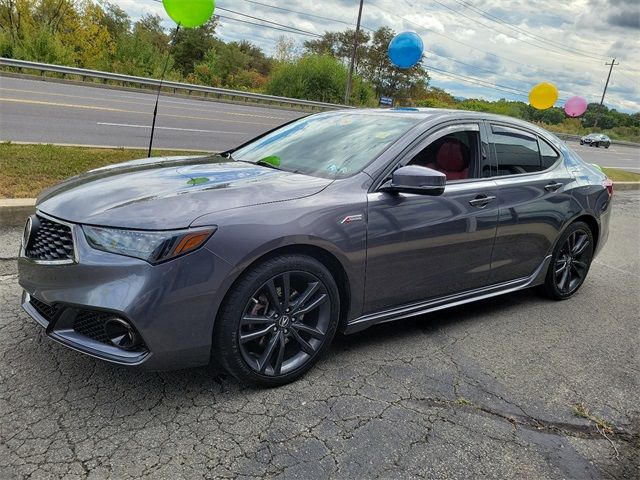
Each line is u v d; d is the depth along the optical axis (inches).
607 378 131.0
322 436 98.7
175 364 99.5
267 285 106.6
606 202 188.1
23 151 292.5
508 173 155.6
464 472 92.4
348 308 122.5
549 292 181.5
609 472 96.0
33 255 106.8
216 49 2137.1
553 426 108.8
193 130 543.2
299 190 114.7
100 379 111.4
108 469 86.0
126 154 329.1
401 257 126.3
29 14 1278.3
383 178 124.1
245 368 107.3
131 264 94.0
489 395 118.4
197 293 97.2
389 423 104.3
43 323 105.7
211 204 103.6
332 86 1501.0
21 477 83.0
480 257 146.6
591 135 1659.7
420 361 131.4
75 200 107.4
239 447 93.8
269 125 683.4
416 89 2358.5
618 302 189.0
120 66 1269.7
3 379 109.0
